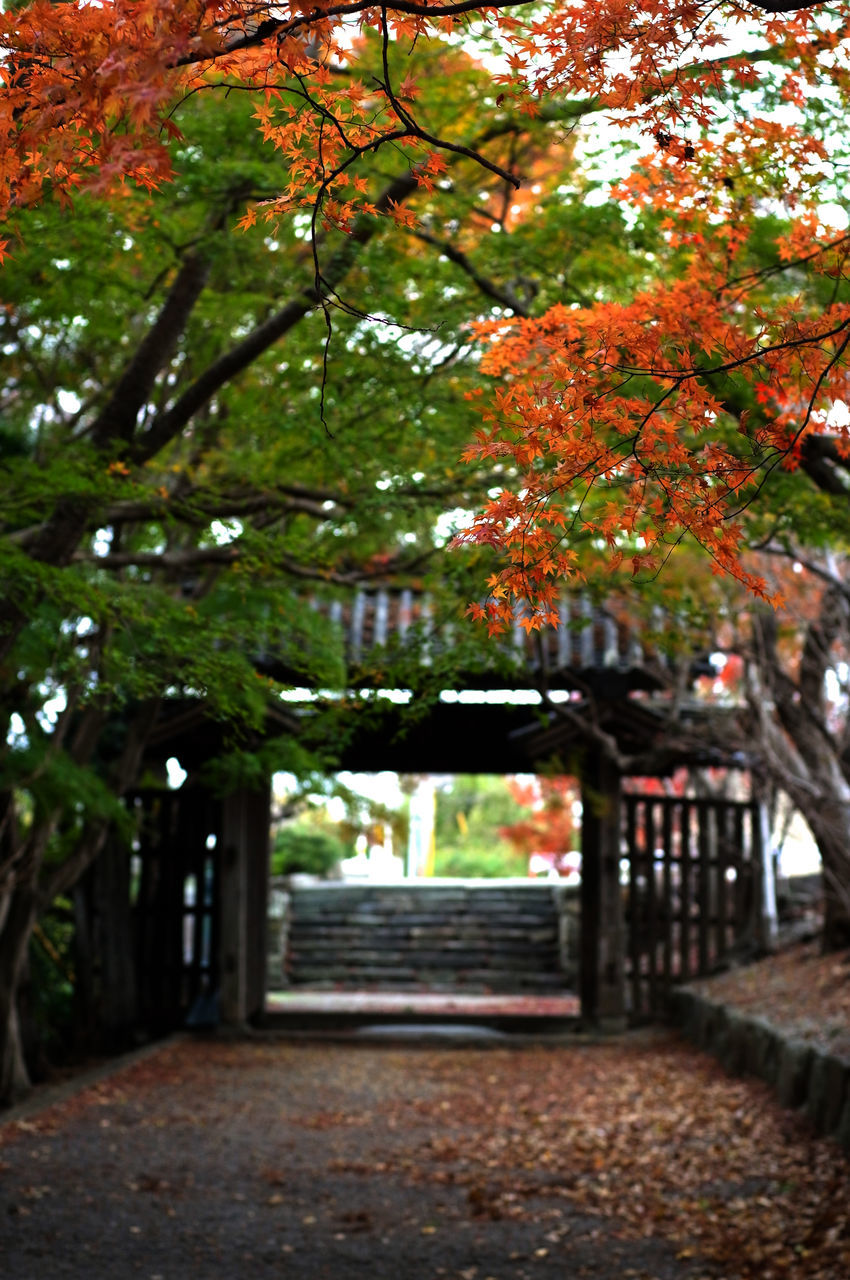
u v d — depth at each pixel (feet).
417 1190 23.15
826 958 39.04
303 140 10.38
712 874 48.16
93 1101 31.17
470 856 93.66
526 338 12.75
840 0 10.89
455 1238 20.07
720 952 44.80
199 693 20.71
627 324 11.28
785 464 10.83
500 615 9.91
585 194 21.91
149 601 22.57
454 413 23.20
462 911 63.67
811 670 35.65
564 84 10.00
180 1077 34.99
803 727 35.96
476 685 38.27
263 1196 22.58
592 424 9.95
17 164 8.40
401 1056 39.60
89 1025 41.01
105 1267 18.40
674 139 10.44
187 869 44.37
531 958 60.34
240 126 21.50
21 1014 34.60
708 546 9.86
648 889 44.01
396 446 24.43
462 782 99.50
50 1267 18.30
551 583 9.94
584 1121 29.07
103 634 22.06
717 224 14.40
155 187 8.73
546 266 22.71
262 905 44.96
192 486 25.89
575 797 60.90
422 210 22.48
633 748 42.80
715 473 9.89
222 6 7.86
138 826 40.34
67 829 38.37
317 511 25.34
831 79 12.59
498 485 23.45
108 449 21.61
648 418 9.77
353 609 41.27
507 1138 27.55
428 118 22.13
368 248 23.06
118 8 7.77
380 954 60.85
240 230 9.54
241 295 24.36
